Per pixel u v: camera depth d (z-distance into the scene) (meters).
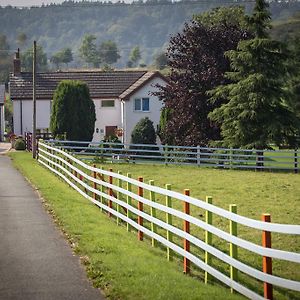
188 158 51.81
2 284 14.43
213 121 56.31
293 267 19.03
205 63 59.00
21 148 72.38
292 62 53.72
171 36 61.06
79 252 17.84
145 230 20.58
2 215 25.08
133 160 53.75
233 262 14.22
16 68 91.06
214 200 32.41
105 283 14.29
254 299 13.27
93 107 69.50
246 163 52.59
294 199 32.88
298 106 65.44
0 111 95.75
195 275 16.78
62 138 60.12
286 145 53.84
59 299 13.15
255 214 28.03
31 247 18.67
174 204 30.66
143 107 82.81
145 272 15.45
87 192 31.17
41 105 87.31
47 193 31.89
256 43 52.12
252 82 51.41
